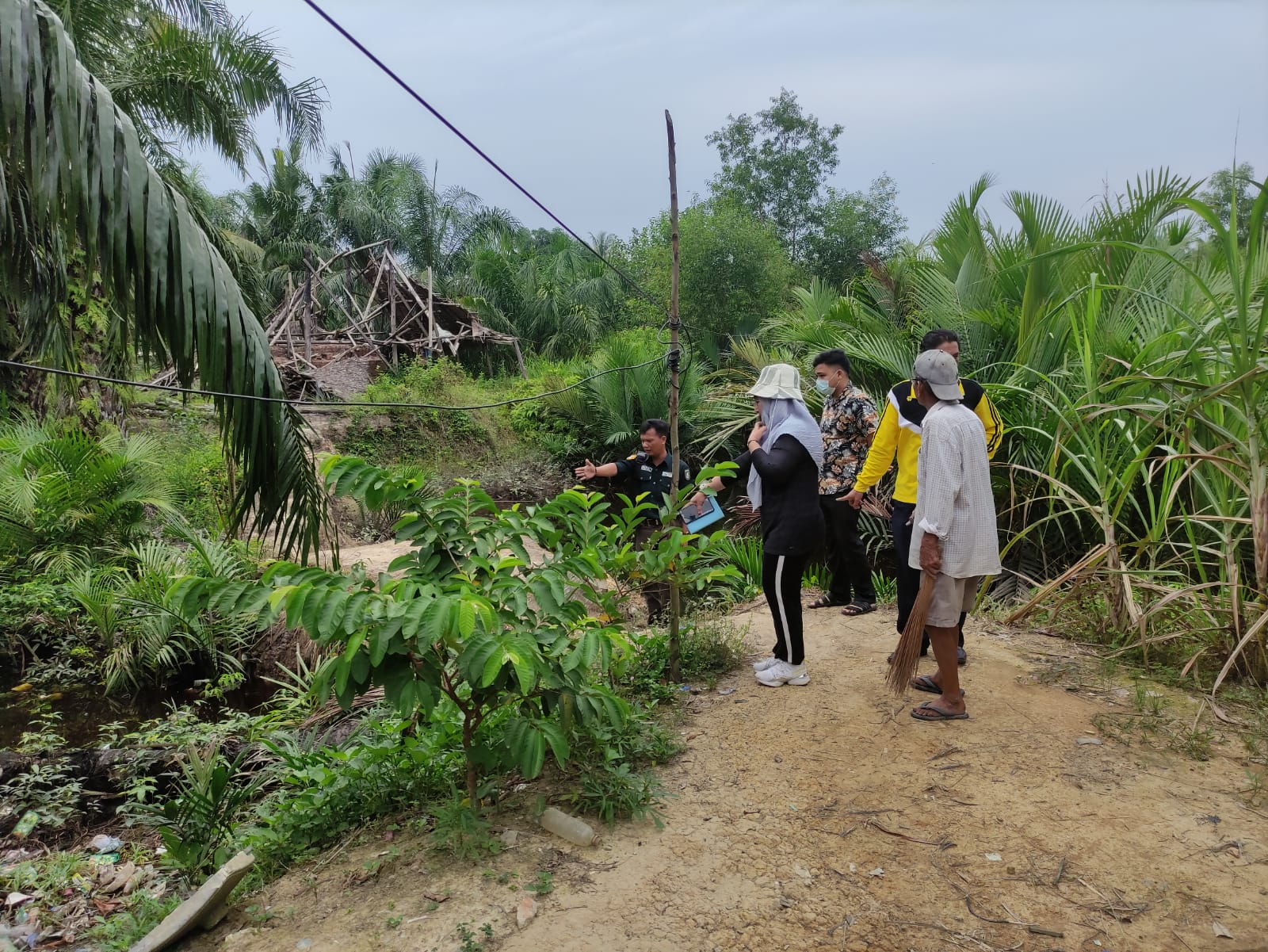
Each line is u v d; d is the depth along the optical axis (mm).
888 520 8180
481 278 30672
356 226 29500
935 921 2664
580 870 2982
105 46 10906
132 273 4738
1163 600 4430
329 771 3705
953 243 9672
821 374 5805
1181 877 2809
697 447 13180
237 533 8664
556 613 3162
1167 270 7219
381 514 10953
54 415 10094
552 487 14062
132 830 4859
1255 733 3787
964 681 4492
